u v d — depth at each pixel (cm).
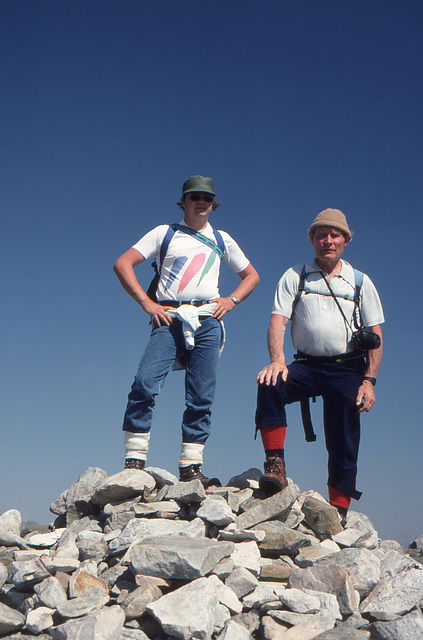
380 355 465
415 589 357
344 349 458
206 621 318
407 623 327
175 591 342
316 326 455
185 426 480
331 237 459
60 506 499
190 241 488
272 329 462
